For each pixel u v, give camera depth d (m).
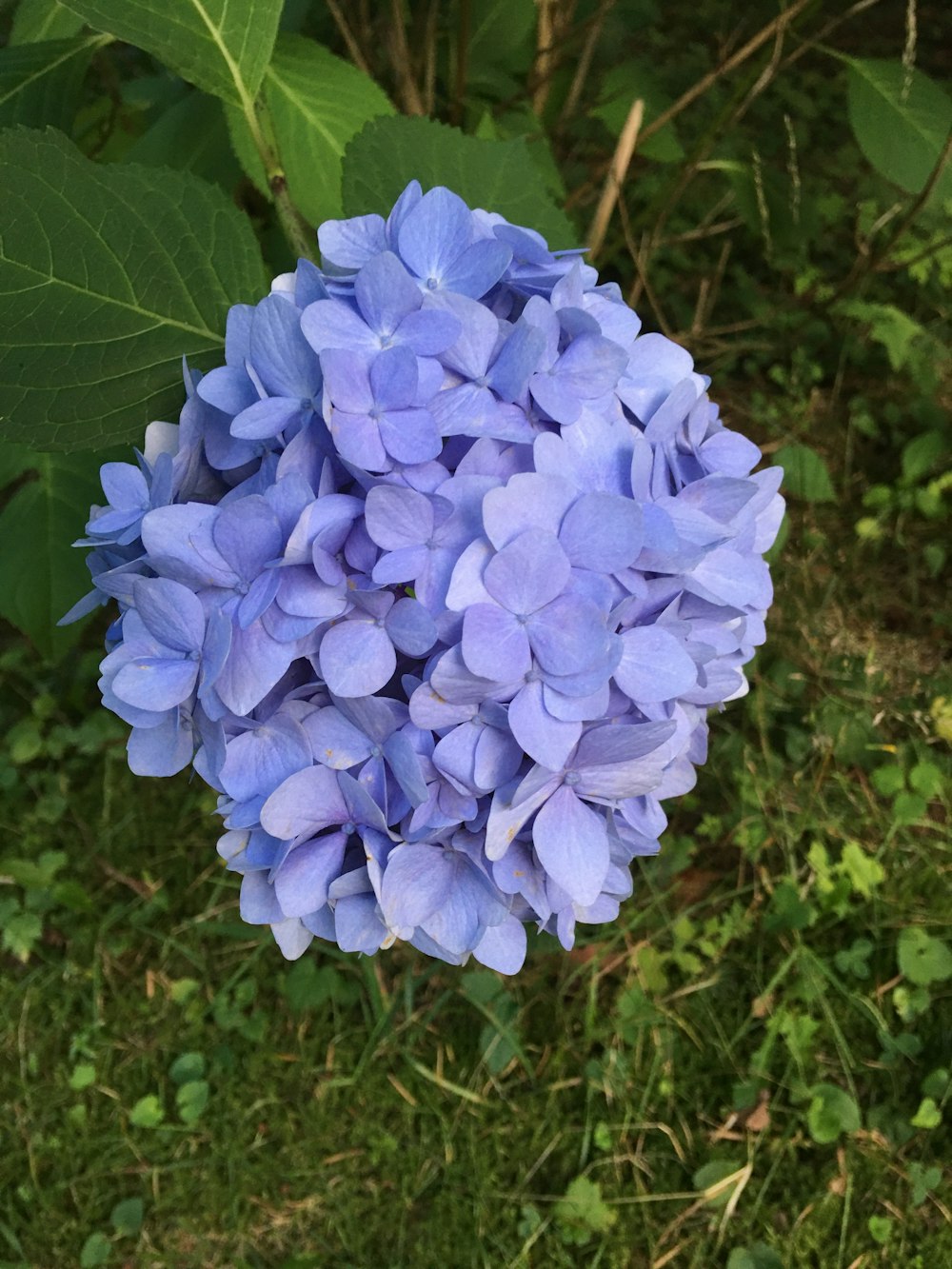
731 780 0.66
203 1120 0.57
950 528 0.80
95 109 0.62
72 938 0.62
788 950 0.60
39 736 0.68
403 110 0.59
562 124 0.72
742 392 0.88
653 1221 0.54
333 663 0.26
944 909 0.61
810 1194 0.54
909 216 0.69
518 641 0.25
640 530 0.25
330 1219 0.55
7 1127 0.58
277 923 0.31
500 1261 0.53
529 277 0.29
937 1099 0.56
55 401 0.35
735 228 0.92
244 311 0.28
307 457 0.26
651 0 0.89
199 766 0.29
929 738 0.69
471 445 0.27
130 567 0.27
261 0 0.37
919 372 0.81
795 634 0.73
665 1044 0.58
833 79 0.99
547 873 0.27
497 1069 0.56
